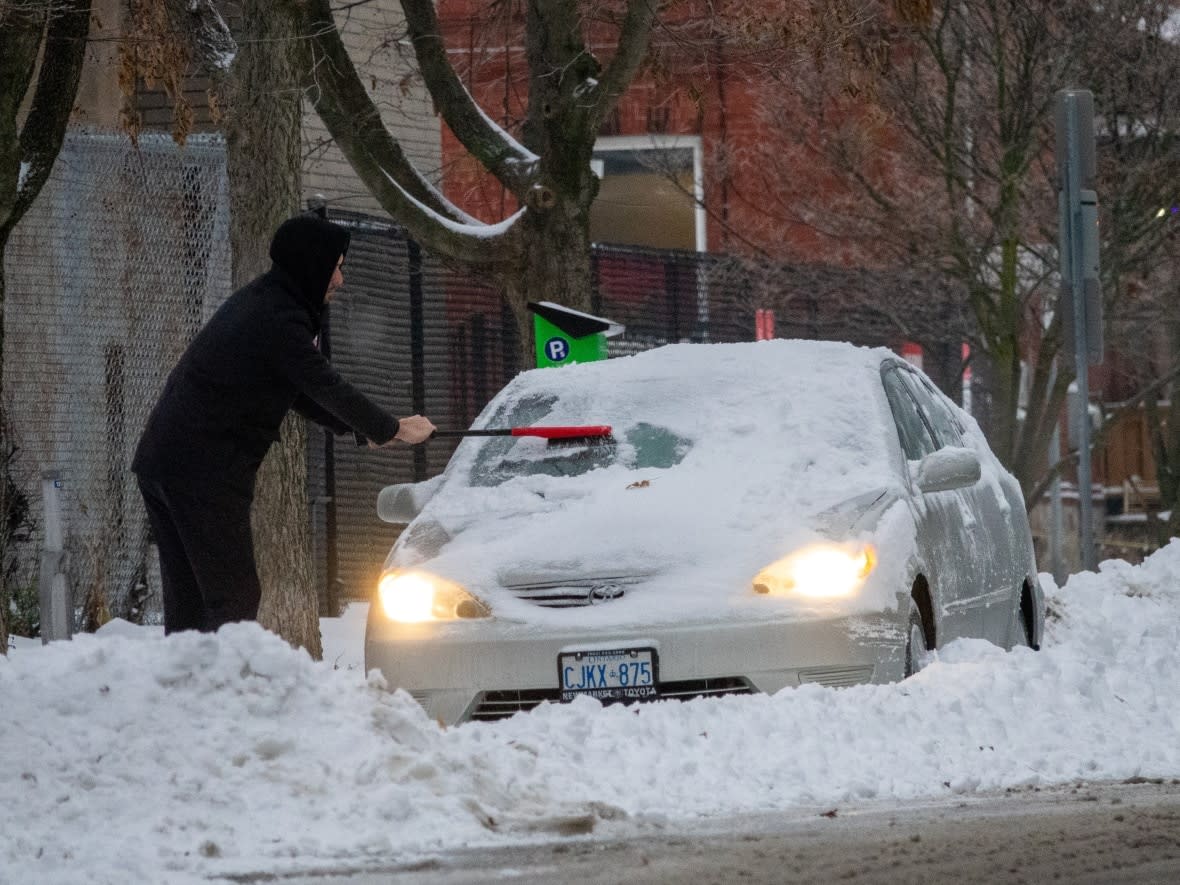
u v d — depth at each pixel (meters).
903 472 30.30
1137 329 75.12
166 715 20.66
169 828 18.45
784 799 21.44
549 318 44.03
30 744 19.81
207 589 24.89
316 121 64.31
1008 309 68.19
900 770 23.02
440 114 52.28
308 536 37.16
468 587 27.86
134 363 46.56
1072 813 20.08
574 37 51.28
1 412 40.28
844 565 27.39
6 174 34.28
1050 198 69.62
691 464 30.52
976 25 67.56
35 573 45.09
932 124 69.19
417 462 54.59
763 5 48.97
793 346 33.53
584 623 27.08
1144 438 120.19
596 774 22.12
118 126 49.78
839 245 79.06
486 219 78.81
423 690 27.44
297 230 25.39
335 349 51.03
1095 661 28.28
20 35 33.97
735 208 84.06
